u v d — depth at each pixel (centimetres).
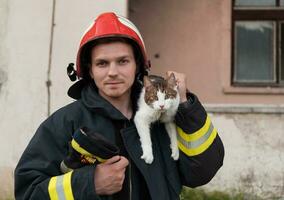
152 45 736
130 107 257
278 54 748
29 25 595
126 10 597
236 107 605
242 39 747
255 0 750
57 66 594
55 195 219
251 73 747
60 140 234
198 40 735
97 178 218
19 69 594
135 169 238
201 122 242
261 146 604
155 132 252
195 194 588
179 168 248
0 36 596
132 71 241
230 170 600
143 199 238
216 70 733
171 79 249
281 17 746
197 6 736
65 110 242
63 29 595
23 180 229
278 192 599
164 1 738
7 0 596
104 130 237
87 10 596
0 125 593
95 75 239
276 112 604
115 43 236
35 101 593
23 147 591
